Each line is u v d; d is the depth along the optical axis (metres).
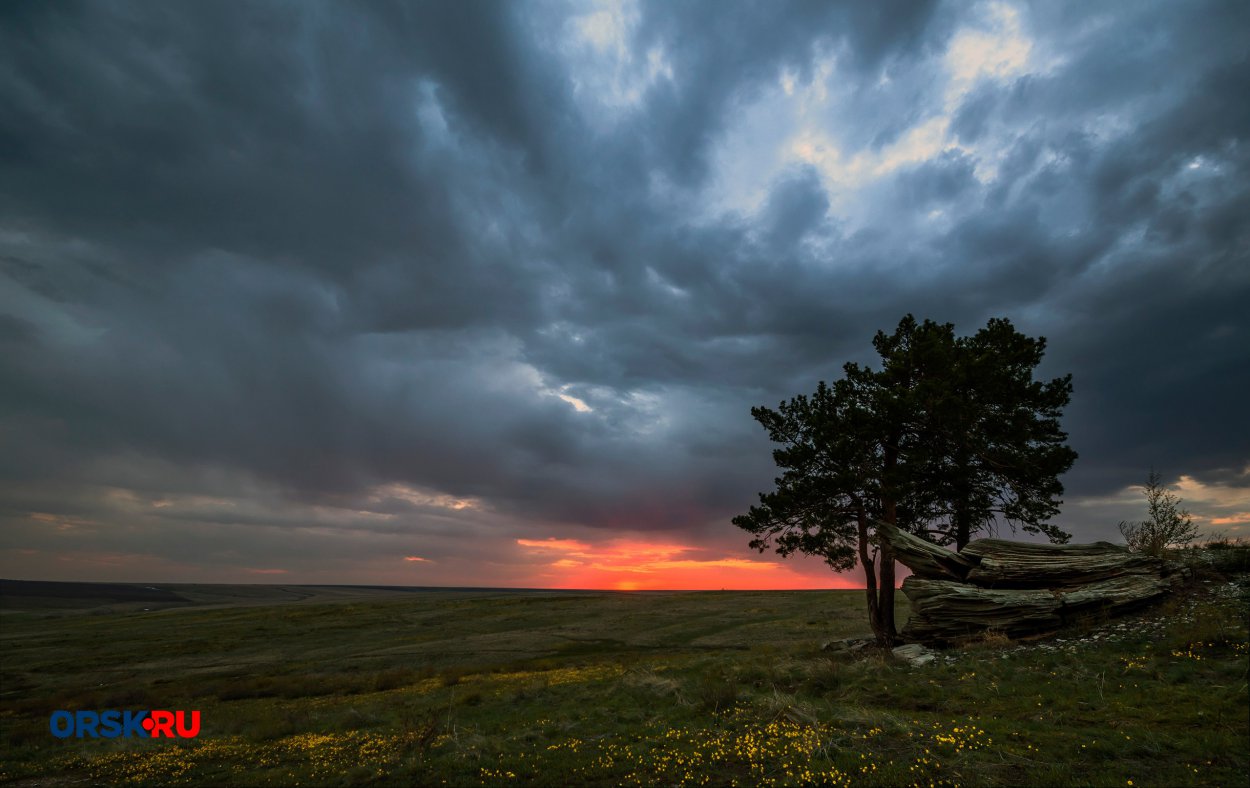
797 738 12.91
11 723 29.06
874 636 29.78
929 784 9.84
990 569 23.42
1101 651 17.81
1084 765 10.11
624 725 16.48
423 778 13.08
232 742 20.09
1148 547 24.08
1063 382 28.08
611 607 90.25
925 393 27.70
